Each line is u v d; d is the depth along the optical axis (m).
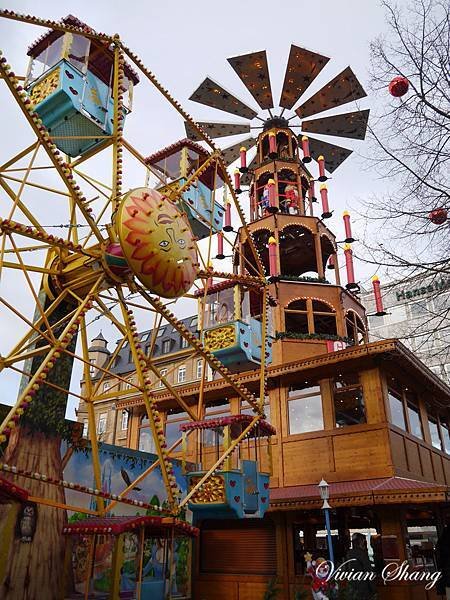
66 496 11.81
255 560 16.78
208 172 16.34
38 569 10.07
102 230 11.12
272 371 18.36
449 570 8.98
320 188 22.00
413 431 18.61
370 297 23.17
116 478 13.73
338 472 16.28
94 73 13.42
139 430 22.06
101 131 11.96
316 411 17.73
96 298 10.65
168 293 11.04
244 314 14.43
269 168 25.73
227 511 12.12
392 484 14.30
